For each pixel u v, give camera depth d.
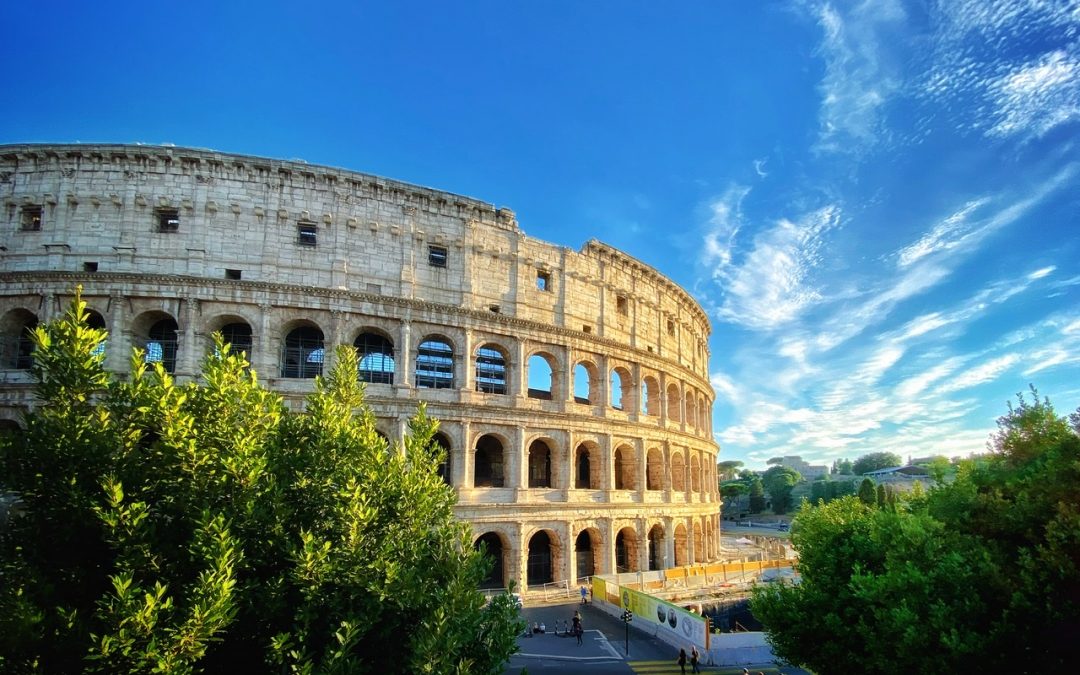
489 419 63.22
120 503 20.22
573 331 71.12
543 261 71.88
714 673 44.59
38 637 18.23
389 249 62.66
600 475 71.88
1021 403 31.92
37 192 56.16
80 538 21.38
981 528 29.03
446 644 21.06
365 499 24.19
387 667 22.53
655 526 79.94
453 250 66.00
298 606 22.14
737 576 79.06
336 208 61.00
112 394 24.03
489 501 62.16
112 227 56.16
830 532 34.19
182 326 54.88
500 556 68.75
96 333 23.41
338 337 58.25
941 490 32.56
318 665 20.88
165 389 23.12
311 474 25.16
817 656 29.75
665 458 81.56
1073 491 25.47
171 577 20.56
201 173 57.88
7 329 54.00
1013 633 23.72
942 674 23.86
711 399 106.81
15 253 55.06
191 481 22.45
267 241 58.47
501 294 68.12
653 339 85.44
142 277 54.38
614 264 80.12
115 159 56.97
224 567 19.33
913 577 25.66
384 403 58.69
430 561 25.77
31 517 21.77
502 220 69.56
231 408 24.64
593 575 69.88
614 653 48.81
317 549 22.05
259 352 56.09
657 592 67.94
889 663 25.41
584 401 81.25
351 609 21.39
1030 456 30.03
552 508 65.88
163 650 18.14
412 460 27.84
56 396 22.28
